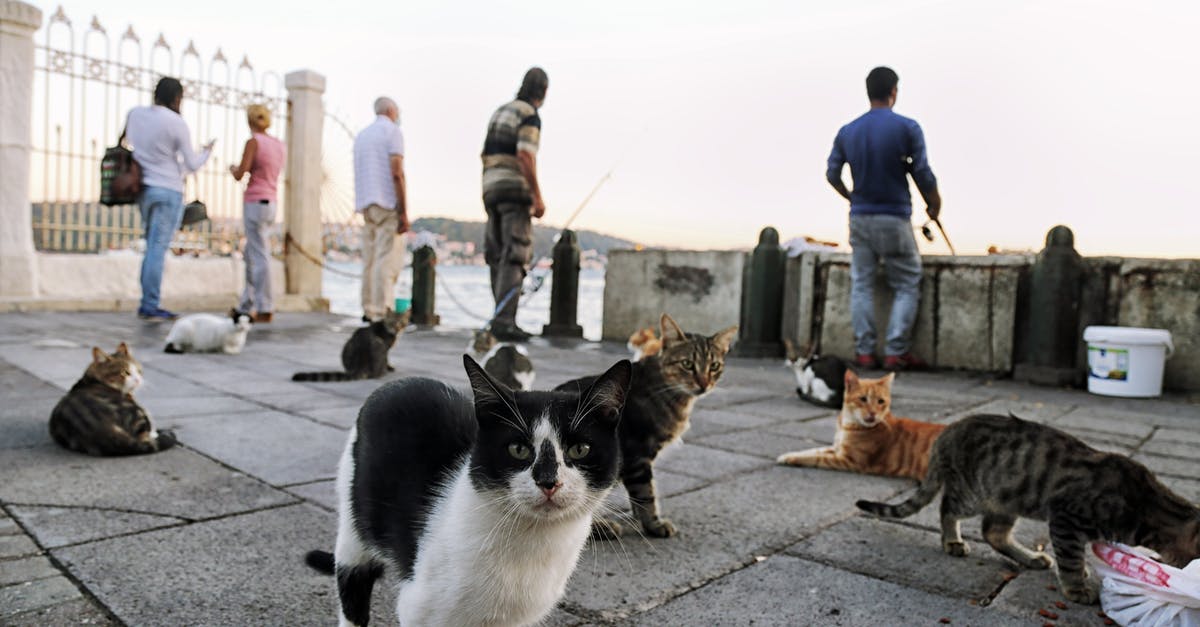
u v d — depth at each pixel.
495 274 9.81
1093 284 7.60
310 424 4.68
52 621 2.11
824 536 3.09
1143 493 2.46
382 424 2.05
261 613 2.21
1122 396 6.83
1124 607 2.33
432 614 1.81
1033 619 2.38
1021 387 7.32
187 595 2.30
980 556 2.92
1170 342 6.80
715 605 2.40
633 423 3.06
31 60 10.93
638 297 10.43
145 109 9.75
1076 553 2.52
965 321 8.12
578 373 7.16
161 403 5.22
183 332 7.62
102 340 8.14
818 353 8.98
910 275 7.88
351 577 2.09
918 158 7.46
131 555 2.58
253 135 10.55
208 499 3.20
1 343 7.62
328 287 19.25
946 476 2.93
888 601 2.47
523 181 9.23
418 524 1.86
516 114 9.02
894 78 7.62
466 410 2.13
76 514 2.96
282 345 8.70
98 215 12.32
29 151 10.98
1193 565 2.25
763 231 9.13
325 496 3.29
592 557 2.79
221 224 13.27
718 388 6.84
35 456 3.73
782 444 4.71
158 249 10.04
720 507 3.44
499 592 1.82
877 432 4.06
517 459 1.85
